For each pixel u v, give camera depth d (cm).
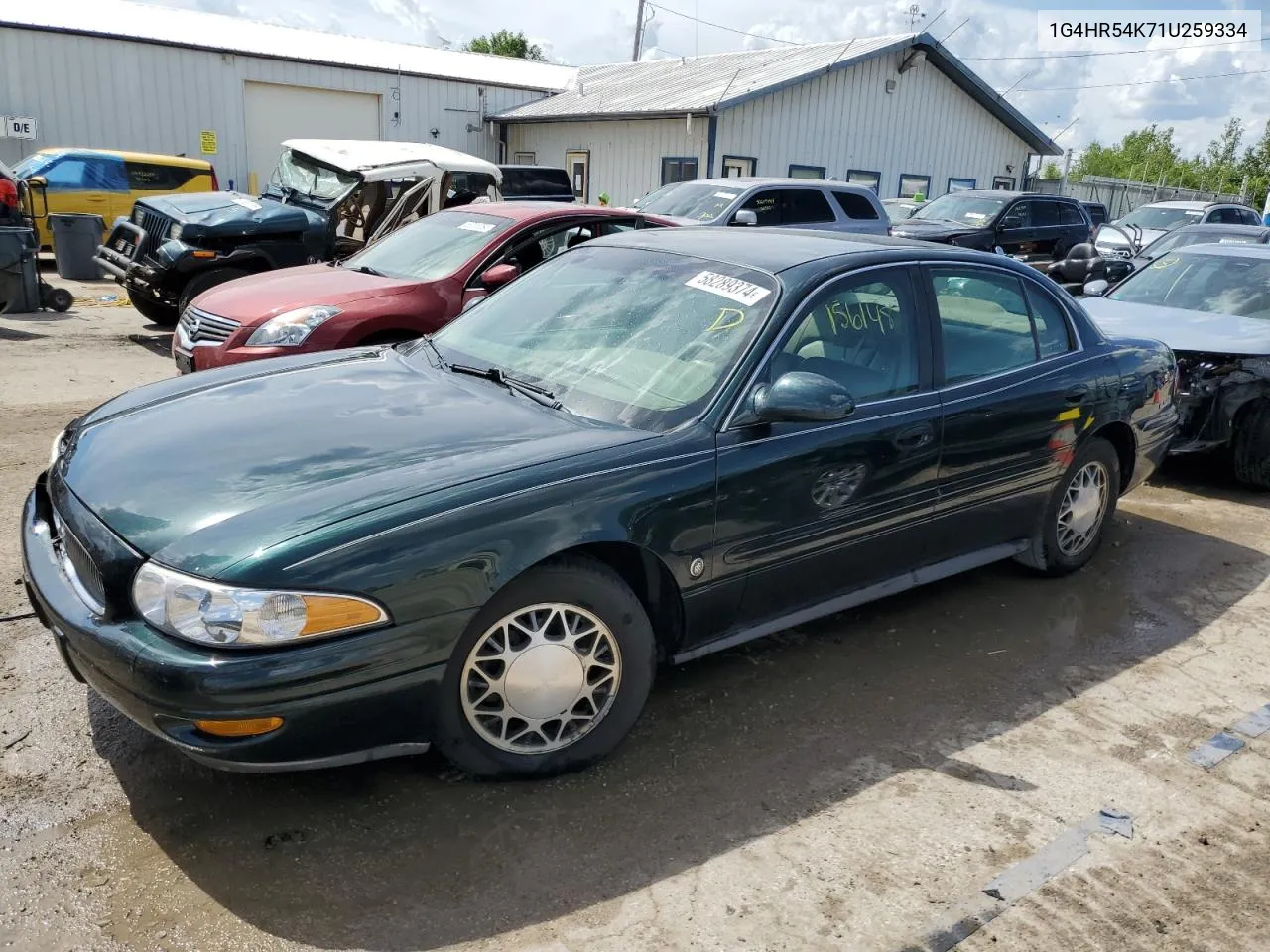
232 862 259
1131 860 280
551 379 347
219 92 2145
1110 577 488
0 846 260
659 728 334
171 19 2266
